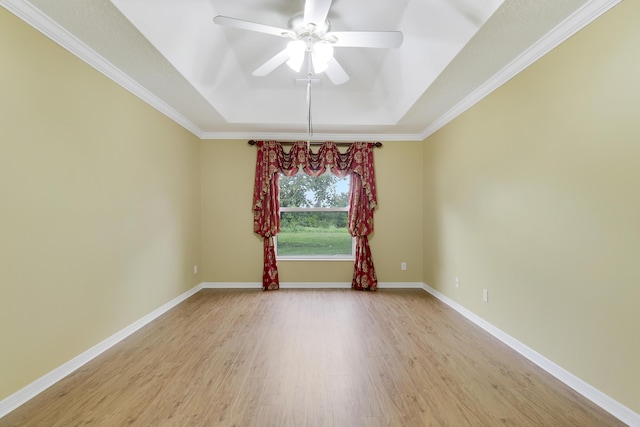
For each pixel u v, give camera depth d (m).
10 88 1.81
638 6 1.64
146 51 2.38
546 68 2.25
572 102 2.04
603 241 1.83
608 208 1.80
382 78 3.64
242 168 4.73
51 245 2.08
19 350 1.86
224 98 3.80
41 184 2.01
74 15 1.96
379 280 4.79
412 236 4.80
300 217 4.92
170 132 3.71
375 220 4.79
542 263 2.30
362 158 4.70
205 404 1.87
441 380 2.13
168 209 3.67
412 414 1.77
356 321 3.30
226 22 2.08
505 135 2.72
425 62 2.82
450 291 3.83
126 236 2.88
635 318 1.66
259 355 2.51
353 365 2.35
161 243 3.51
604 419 1.73
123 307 2.84
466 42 2.24
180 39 2.50
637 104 1.65
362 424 1.69
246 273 4.75
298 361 2.41
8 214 1.80
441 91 3.11
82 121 2.34
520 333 2.54
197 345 2.70
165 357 2.47
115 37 2.20
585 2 1.83
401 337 2.87
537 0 1.80
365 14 2.61
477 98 3.13
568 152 2.07
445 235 3.96
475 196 3.23
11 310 1.81
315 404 1.87
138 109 3.05
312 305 3.86
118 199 2.76
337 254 4.91
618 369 1.74
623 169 1.71
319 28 2.16
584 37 1.94
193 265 4.41
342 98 4.12
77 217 2.30
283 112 4.19
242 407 1.84
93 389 2.02
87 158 2.40
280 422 1.71
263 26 2.14
